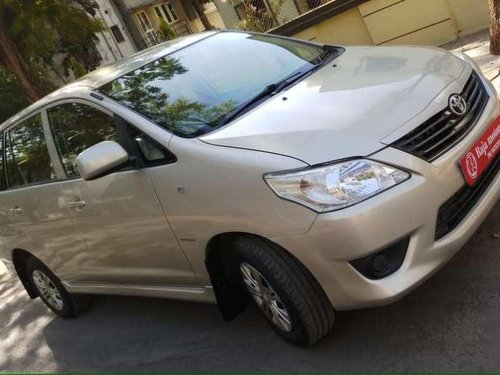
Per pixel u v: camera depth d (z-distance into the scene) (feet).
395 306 11.69
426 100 10.63
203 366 12.51
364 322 11.60
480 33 29.50
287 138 10.23
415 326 10.98
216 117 11.78
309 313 10.46
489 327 10.28
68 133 14.01
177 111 12.17
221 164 10.46
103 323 16.57
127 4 82.58
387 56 13.03
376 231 9.34
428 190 9.73
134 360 13.91
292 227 9.73
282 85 12.47
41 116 14.94
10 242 17.30
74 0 40.57
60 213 14.48
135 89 13.10
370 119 10.17
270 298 11.19
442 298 11.40
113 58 73.56
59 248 15.49
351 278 9.69
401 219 9.48
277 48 14.51
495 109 11.84
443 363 9.93
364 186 9.41
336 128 10.07
